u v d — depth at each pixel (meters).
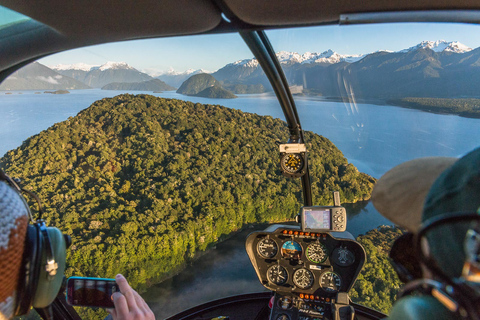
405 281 0.64
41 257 0.72
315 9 1.54
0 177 0.75
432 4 1.47
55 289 0.79
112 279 1.33
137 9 1.33
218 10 1.58
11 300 0.62
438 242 0.36
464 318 0.34
